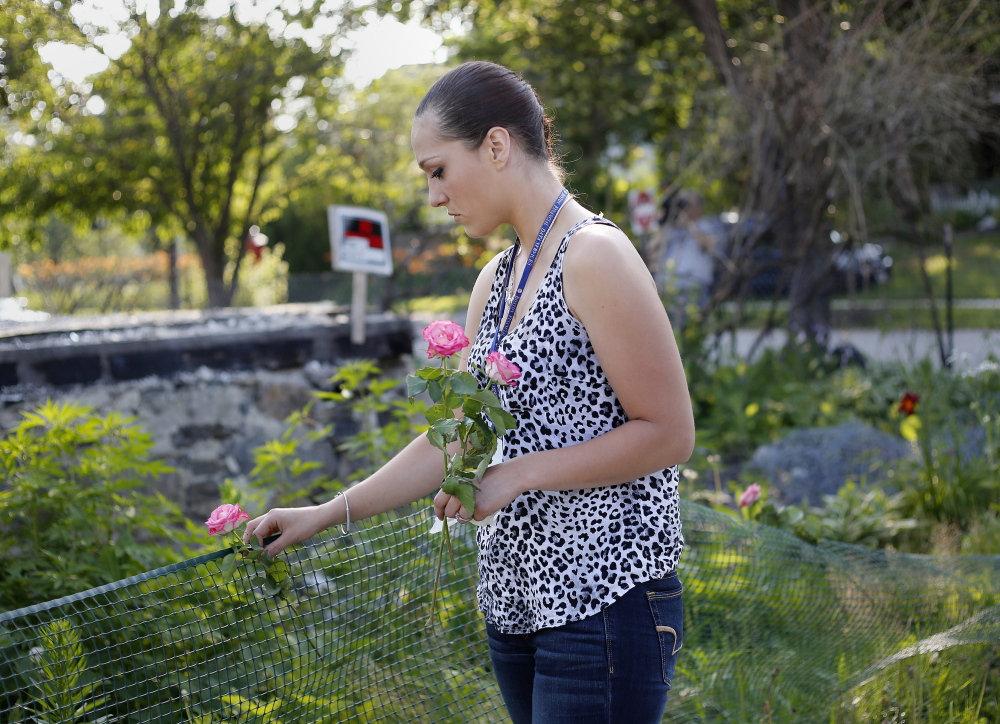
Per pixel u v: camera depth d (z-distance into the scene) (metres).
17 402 3.93
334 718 1.94
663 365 1.38
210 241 13.85
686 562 2.51
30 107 8.78
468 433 1.42
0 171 12.98
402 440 3.75
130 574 2.65
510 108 1.48
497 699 2.19
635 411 1.40
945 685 2.68
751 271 7.61
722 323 7.79
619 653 1.42
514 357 1.45
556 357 1.43
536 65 11.89
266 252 19.05
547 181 1.52
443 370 1.40
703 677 2.45
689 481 4.44
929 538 4.09
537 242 1.49
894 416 5.89
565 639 1.44
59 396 4.06
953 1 7.19
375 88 12.84
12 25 6.43
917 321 8.15
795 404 6.41
